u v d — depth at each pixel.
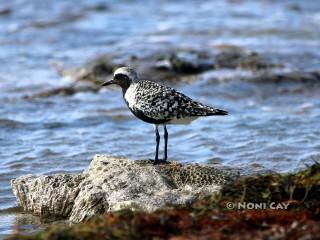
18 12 33.31
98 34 29.67
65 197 12.27
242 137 17.20
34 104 20.64
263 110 19.95
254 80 22.59
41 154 16.11
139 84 13.12
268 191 10.54
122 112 19.81
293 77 22.88
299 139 16.95
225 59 24.62
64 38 29.17
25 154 16.14
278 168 14.66
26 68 24.91
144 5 35.44
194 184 11.79
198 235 8.99
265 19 32.19
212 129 17.94
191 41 27.80
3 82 23.03
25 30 30.39
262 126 18.16
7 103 20.70
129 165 12.37
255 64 24.11
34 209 12.55
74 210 11.97
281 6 35.25
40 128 18.34
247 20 31.98
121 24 31.39
